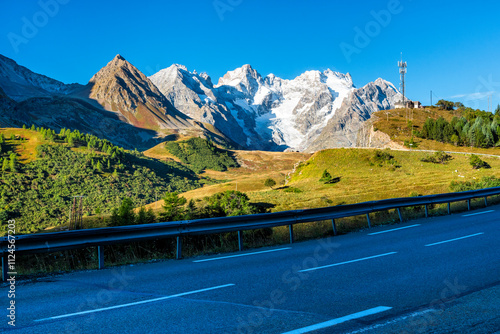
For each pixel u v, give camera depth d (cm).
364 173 9319
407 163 9788
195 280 771
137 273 872
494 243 1046
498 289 640
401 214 1752
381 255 955
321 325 498
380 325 495
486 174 6875
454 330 476
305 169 10656
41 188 17312
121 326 512
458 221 1540
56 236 901
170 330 494
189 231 1102
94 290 717
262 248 1185
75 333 488
